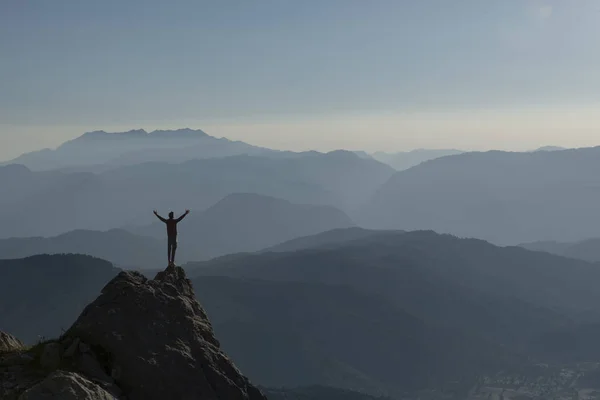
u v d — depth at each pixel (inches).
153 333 890.7
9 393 726.5
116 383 812.6
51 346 826.8
